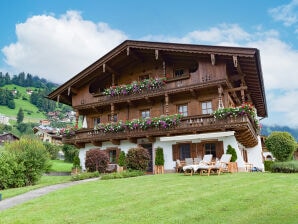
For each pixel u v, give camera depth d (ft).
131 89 75.56
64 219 22.91
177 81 70.28
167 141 69.97
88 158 64.39
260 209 23.66
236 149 61.82
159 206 25.75
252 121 67.21
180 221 21.04
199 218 21.67
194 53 67.67
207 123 62.75
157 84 72.38
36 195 36.11
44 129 275.80
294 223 19.42
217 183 37.99
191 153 66.39
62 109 581.94
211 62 66.85
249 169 74.18
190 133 66.39
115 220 21.91
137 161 60.75
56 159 148.25
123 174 54.24
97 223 21.27
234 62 60.75
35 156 51.55
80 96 84.69
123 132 73.10
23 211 26.48
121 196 31.40
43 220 22.91
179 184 38.40
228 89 67.92
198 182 39.83
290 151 79.61
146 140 73.00
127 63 82.99
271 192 30.78
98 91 86.99
